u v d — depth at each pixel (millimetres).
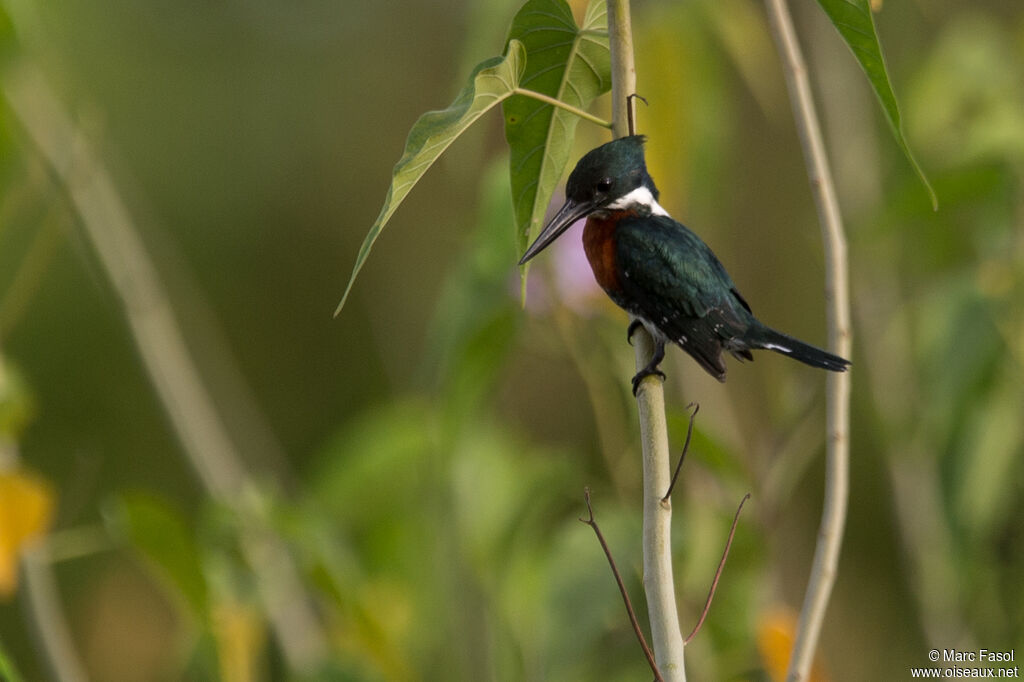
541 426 12625
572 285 8102
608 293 7457
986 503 9164
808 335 12750
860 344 10188
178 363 8836
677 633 4785
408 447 8914
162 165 20891
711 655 7688
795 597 11320
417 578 9008
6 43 8398
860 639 14047
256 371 20453
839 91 9883
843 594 14359
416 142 4707
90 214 8680
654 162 8719
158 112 21109
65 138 8789
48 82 9164
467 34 8148
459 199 15242
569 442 12734
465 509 8609
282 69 21938
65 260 18469
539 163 5816
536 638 7719
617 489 8070
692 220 9305
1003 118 9031
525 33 5527
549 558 8195
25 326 18047
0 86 8484
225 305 20625
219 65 21625
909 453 9633
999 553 9656
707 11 8875
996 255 8852
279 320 20844
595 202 7223
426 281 16750
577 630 7176
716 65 9109
